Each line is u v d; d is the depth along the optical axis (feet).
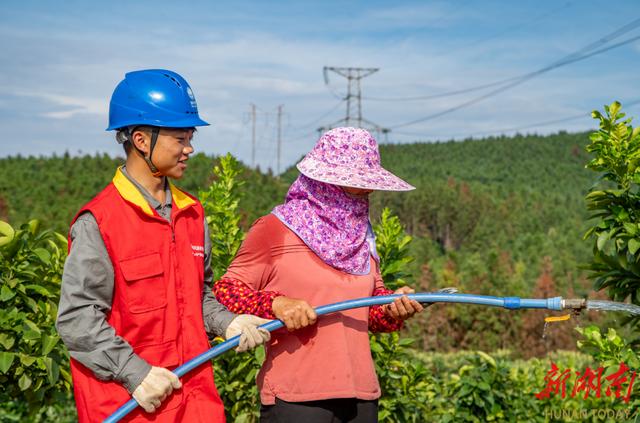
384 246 19.60
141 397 8.94
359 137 11.03
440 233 577.02
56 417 26.86
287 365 10.73
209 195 21.16
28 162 619.67
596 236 15.74
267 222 10.95
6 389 16.05
